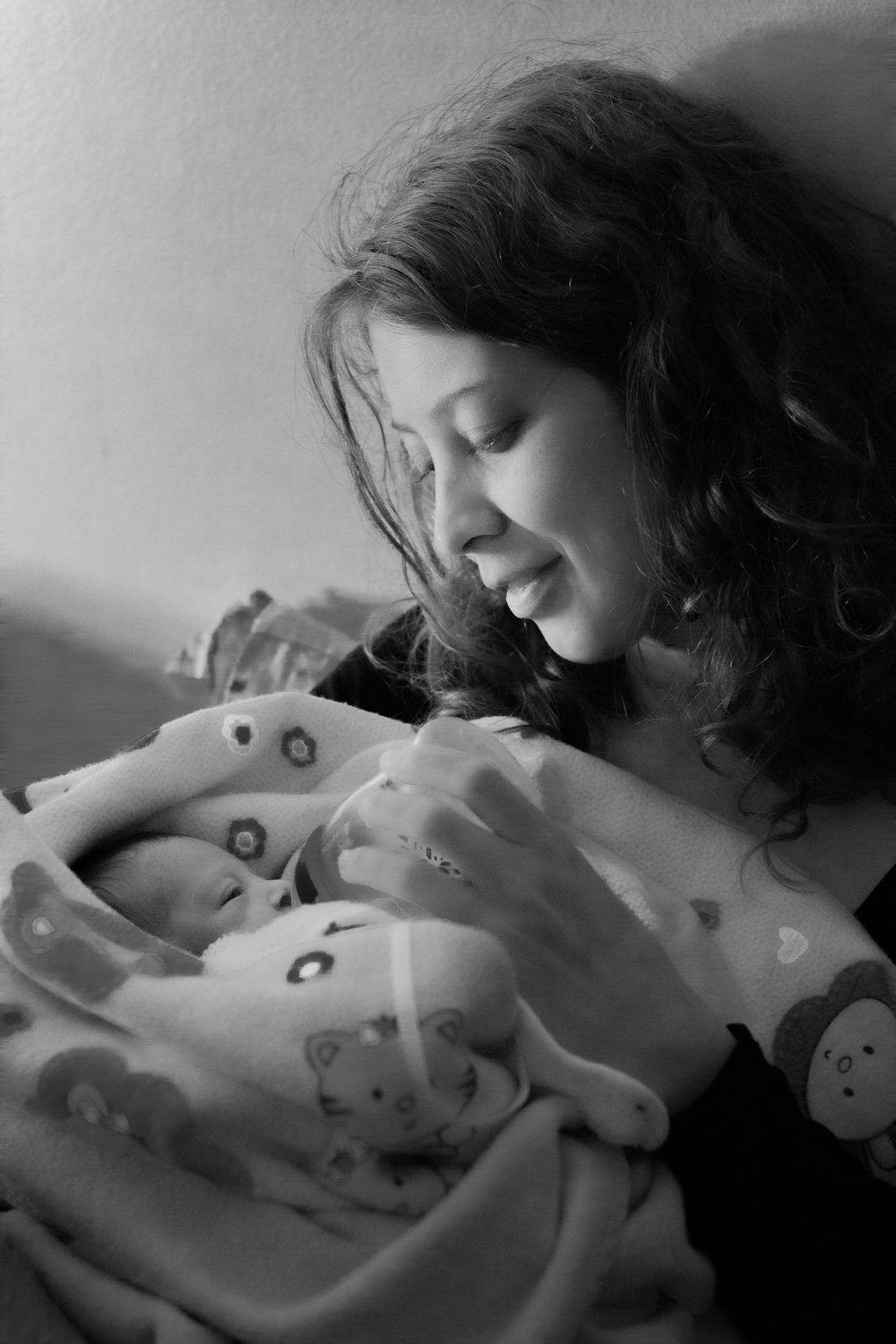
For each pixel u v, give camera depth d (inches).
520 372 35.6
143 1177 29.2
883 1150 34.5
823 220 42.5
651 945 31.1
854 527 38.9
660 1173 30.3
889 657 39.6
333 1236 28.4
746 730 39.4
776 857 38.2
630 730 43.6
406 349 36.2
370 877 31.1
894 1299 28.3
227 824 40.9
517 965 30.1
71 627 83.7
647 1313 29.6
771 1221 29.0
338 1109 27.4
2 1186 31.6
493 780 30.7
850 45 48.8
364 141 74.4
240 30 74.4
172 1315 27.2
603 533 37.1
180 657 79.7
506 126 39.4
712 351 38.6
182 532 81.7
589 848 37.8
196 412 80.1
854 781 39.5
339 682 51.6
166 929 37.6
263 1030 28.0
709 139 41.6
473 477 37.3
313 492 79.9
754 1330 29.1
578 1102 29.0
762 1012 35.4
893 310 42.4
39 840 33.7
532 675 44.8
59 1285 28.6
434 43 71.9
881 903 38.0
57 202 78.7
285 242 76.8
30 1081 29.3
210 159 76.4
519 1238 27.1
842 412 39.6
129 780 39.8
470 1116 27.9
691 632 41.1
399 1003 27.5
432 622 46.9
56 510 82.7
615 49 63.7
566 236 36.3
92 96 77.0
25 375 81.1
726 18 64.3
